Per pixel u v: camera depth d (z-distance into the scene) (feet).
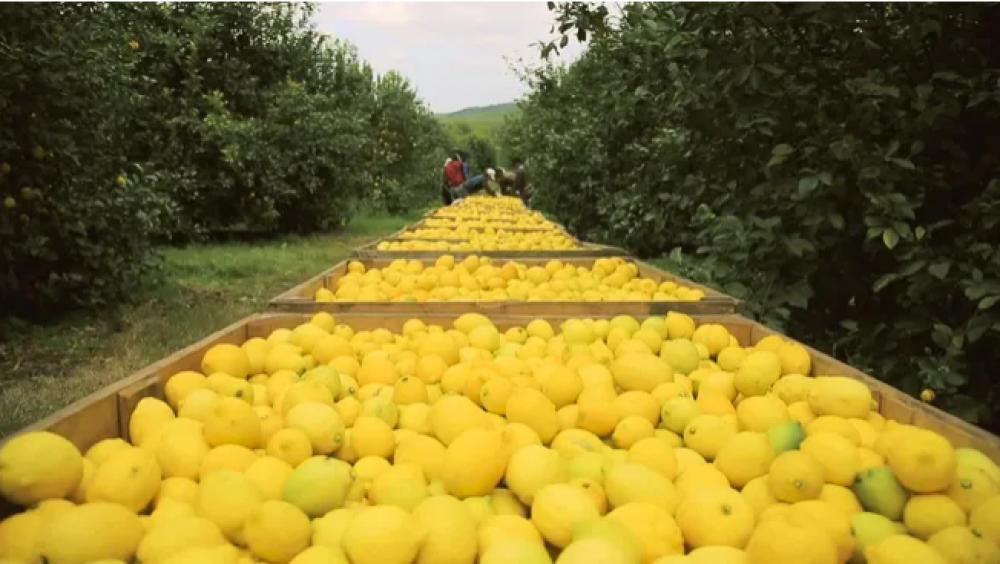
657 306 12.96
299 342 10.66
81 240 21.77
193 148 40.98
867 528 5.84
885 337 14.88
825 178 13.28
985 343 13.42
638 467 6.40
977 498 5.99
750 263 15.98
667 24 17.06
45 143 20.38
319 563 5.01
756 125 15.14
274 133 45.73
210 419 7.06
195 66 43.06
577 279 16.31
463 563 5.34
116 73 23.68
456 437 7.11
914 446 6.02
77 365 18.35
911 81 14.10
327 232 55.01
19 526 5.43
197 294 27.55
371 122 84.48
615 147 36.29
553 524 5.74
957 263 12.83
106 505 5.44
